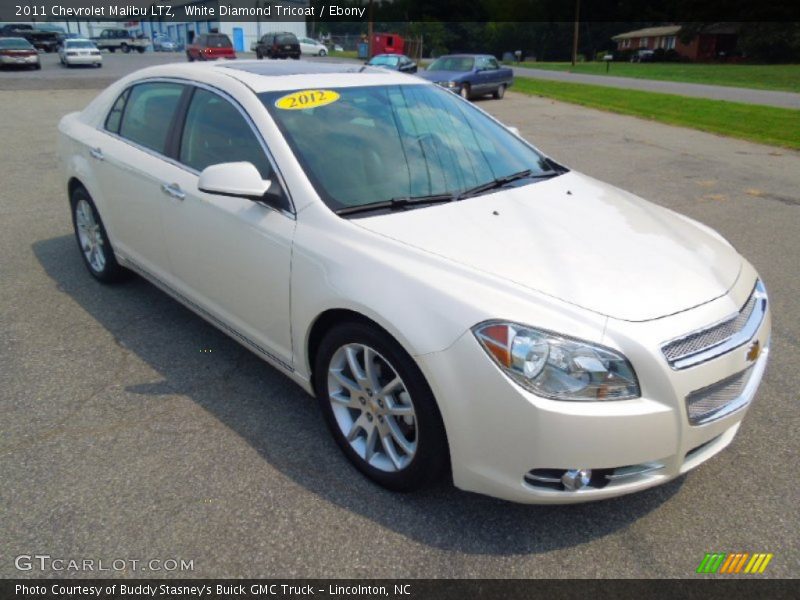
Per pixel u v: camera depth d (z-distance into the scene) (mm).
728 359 2453
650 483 2422
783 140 12492
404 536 2551
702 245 3010
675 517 2676
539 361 2266
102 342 4062
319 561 2432
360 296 2582
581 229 2930
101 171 4332
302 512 2668
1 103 16750
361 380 2754
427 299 2439
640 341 2293
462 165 3451
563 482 2340
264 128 3205
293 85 3500
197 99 3688
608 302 2406
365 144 3311
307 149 3145
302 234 2893
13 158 9695
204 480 2848
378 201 3023
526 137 13062
